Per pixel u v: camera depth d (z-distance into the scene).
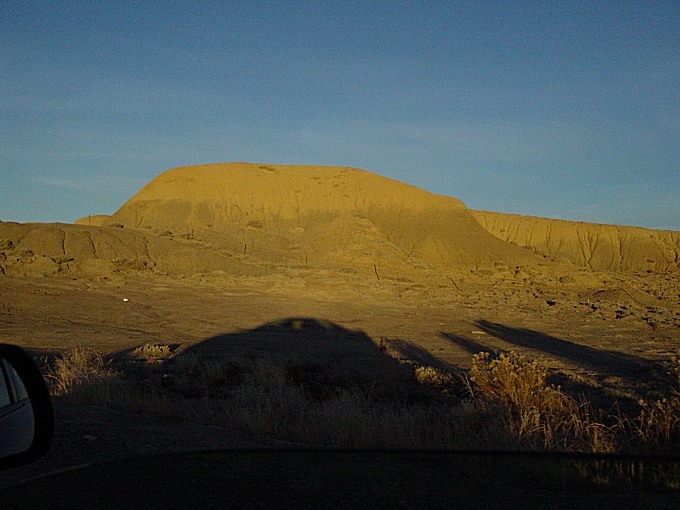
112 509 4.84
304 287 62.66
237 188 157.38
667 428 9.45
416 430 9.37
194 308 48.16
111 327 37.22
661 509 5.07
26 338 30.75
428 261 127.06
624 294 76.69
